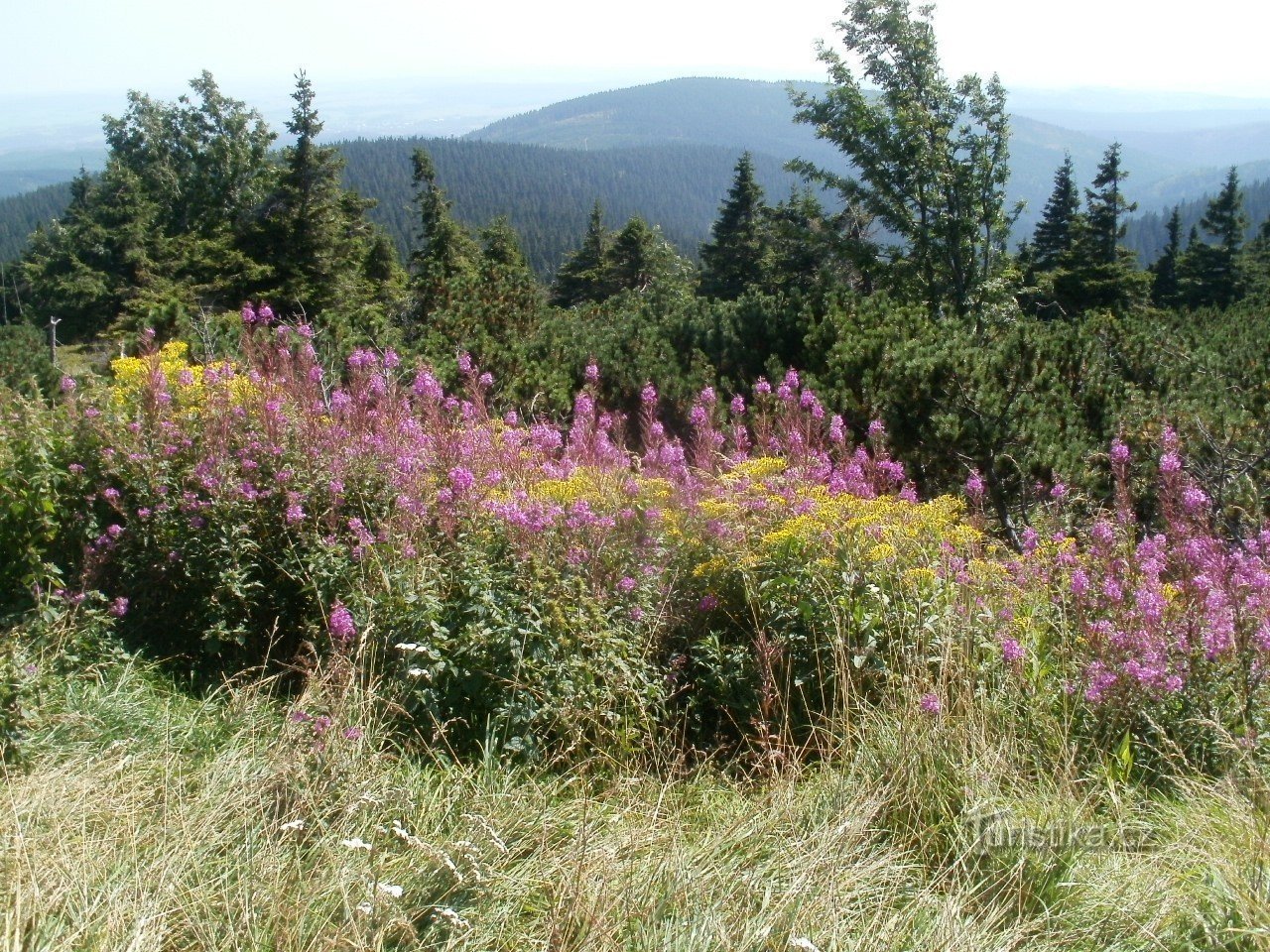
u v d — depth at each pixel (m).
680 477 5.05
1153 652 3.55
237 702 3.73
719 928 2.48
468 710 3.74
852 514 4.29
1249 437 6.96
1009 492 7.79
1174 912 2.64
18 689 3.28
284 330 6.76
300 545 4.44
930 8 21.11
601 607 3.91
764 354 10.47
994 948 2.52
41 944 2.28
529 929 2.60
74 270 36.03
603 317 15.02
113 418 4.93
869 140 21.78
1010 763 3.36
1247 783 3.15
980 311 20.75
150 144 50.97
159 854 2.71
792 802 3.24
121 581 4.42
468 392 8.07
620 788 3.35
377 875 2.70
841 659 3.76
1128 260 41.41
